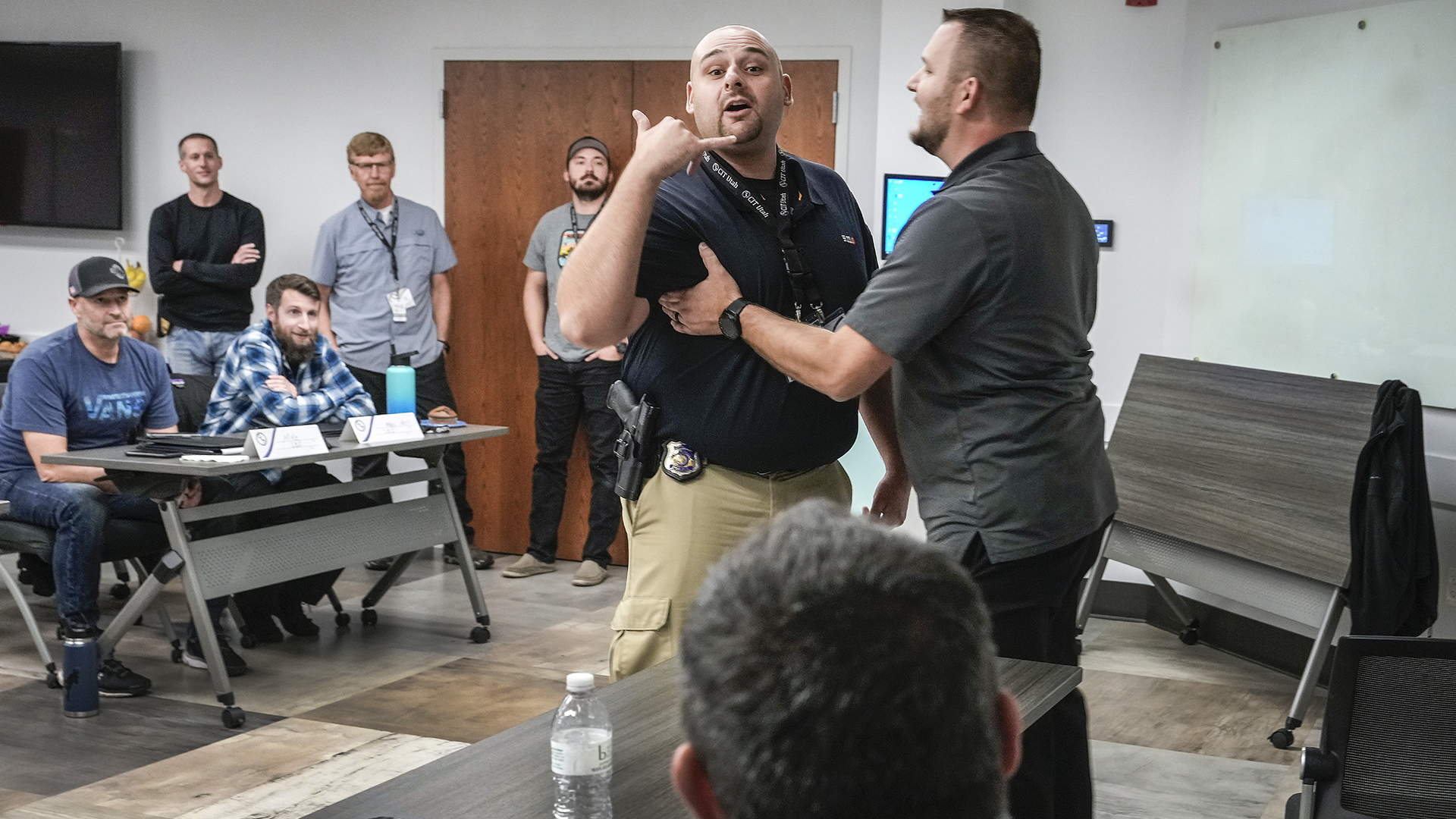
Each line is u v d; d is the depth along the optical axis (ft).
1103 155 15.70
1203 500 13.32
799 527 1.91
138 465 11.36
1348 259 13.35
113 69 20.25
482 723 11.71
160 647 14.16
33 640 13.83
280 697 12.45
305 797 9.83
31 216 20.92
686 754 1.89
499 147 19.03
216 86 20.18
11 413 12.78
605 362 17.62
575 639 14.83
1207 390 13.91
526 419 19.29
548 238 17.94
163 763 10.57
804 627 1.74
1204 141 14.97
